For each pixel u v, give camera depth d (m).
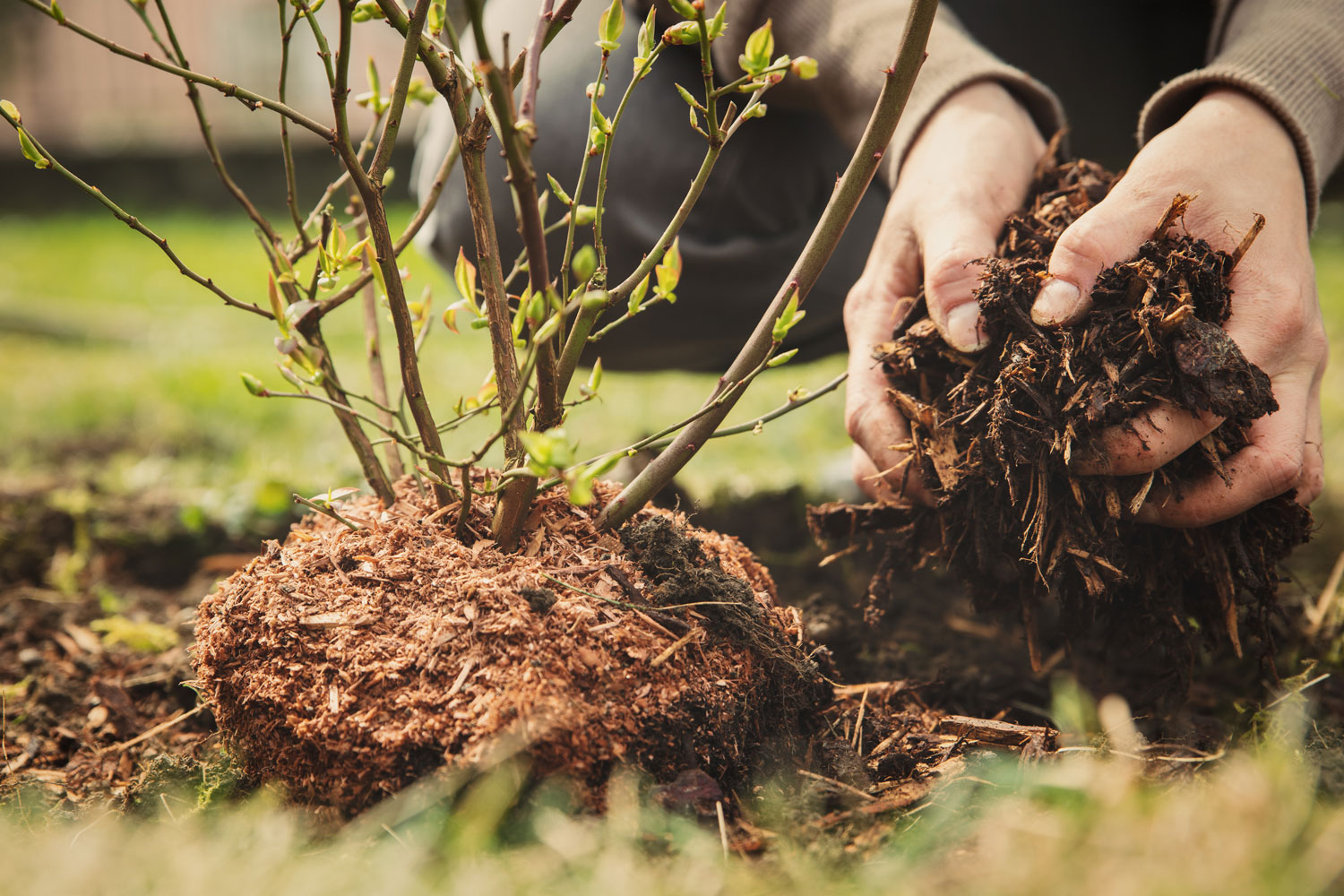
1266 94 1.02
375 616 0.98
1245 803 0.89
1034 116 1.10
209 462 1.79
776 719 1.00
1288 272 1.00
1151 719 1.04
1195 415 0.98
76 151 7.01
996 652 1.18
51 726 1.10
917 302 1.04
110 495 1.46
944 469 1.01
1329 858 0.87
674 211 1.25
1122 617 1.05
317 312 1.00
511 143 0.91
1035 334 0.99
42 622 1.24
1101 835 0.89
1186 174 1.00
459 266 0.97
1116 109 1.38
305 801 0.97
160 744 1.08
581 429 1.91
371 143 1.07
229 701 0.99
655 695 0.96
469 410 1.04
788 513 1.40
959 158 1.05
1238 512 0.99
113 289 4.03
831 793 0.97
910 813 0.96
